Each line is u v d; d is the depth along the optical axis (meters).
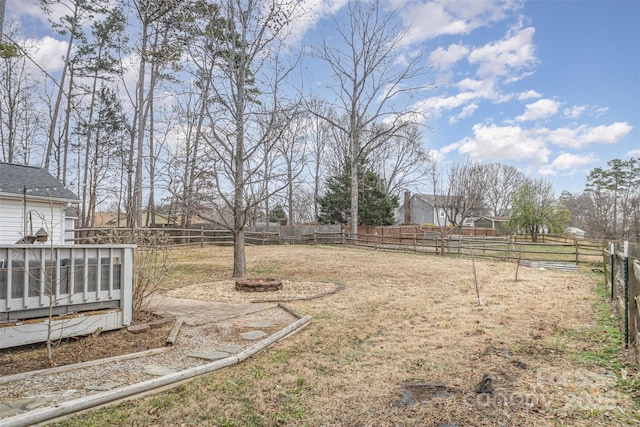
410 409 3.13
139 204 17.58
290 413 3.10
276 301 7.68
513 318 6.18
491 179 45.12
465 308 6.97
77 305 4.98
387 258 15.62
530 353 4.46
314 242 22.75
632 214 34.75
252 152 10.71
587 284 9.90
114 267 5.36
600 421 2.80
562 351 4.50
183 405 3.21
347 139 34.38
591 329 5.45
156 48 15.88
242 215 10.87
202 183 10.61
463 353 4.50
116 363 4.11
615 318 6.05
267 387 3.60
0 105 23.08
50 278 4.27
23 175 12.51
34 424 2.77
